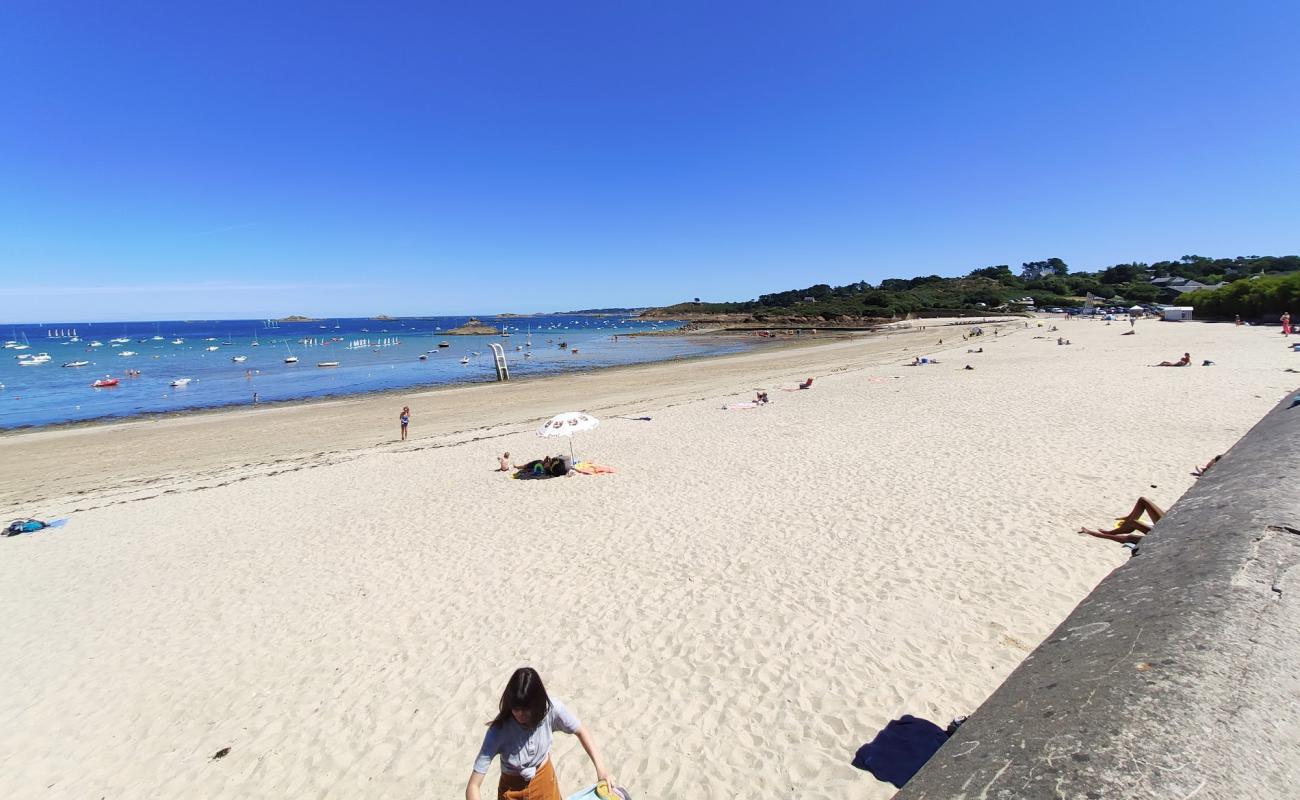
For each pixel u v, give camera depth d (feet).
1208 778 3.66
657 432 61.57
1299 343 98.02
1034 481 35.55
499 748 12.25
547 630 23.75
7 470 65.16
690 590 25.86
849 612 22.76
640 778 16.08
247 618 27.07
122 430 86.38
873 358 146.82
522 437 63.41
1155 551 8.07
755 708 18.16
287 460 62.49
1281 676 4.70
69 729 20.44
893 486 37.14
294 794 16.88
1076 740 4.42
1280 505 8.04
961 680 18.20
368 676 21.86
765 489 38.91
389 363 198.29
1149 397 59.11
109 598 30.48
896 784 14.64
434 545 33.78
